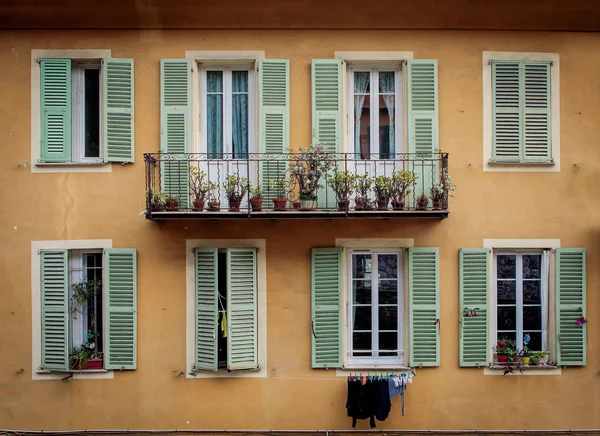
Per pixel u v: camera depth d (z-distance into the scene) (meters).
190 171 7.16
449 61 7.61
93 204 7.44
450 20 7.53
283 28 7.56
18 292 7.40
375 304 7.67
